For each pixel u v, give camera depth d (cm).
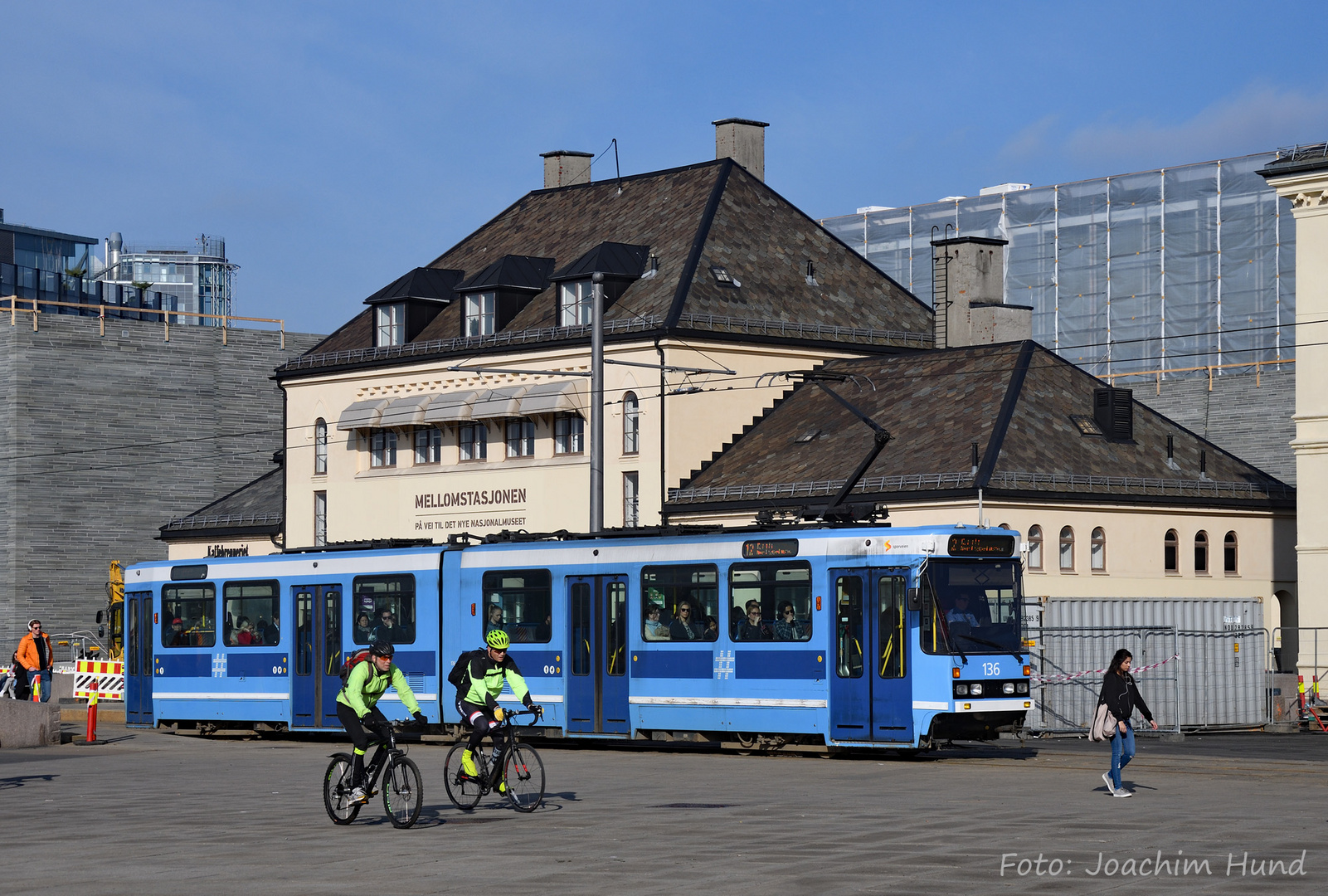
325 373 6006
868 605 2909
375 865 1664
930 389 4856
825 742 2945
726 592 3083
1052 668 3619
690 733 3136
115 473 7081
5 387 6881
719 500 4812
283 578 3712
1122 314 7381
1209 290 7112
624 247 5447
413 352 5722
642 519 5059
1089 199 7525
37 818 2141
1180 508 4641
